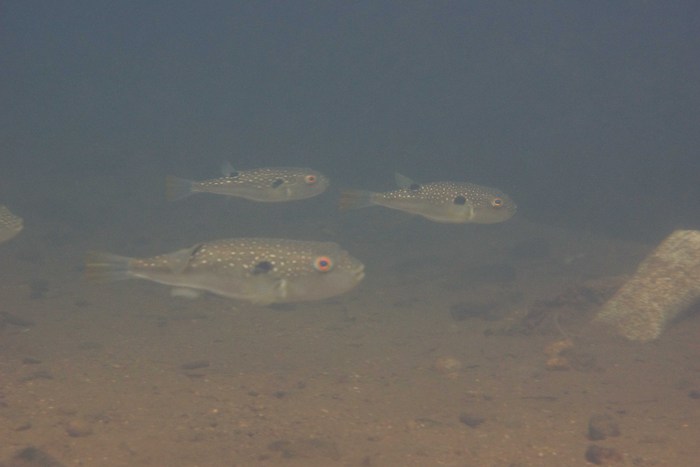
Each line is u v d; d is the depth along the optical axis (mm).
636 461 1105
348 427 1174
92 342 1417
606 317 1420
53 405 1193
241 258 1081
